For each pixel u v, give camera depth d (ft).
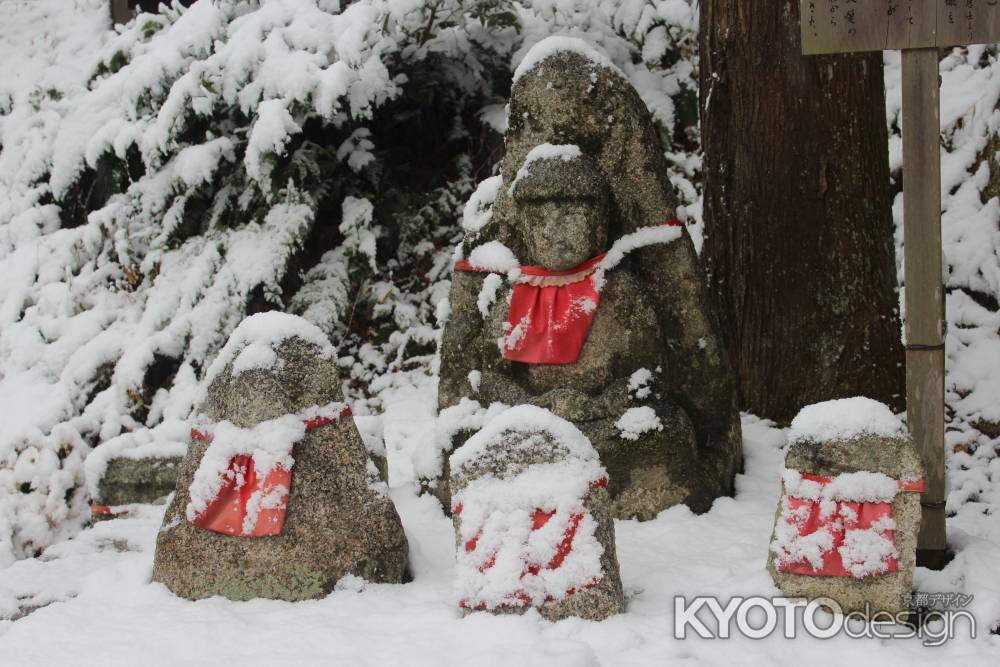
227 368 13.71
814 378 20.44
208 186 26.30
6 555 21.29
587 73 16.61
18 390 24.85
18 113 31.01
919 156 13.42
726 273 21.12
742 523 15.55
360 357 25.48
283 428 13.32
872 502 12.23
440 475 16.72
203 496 13.29
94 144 25.84
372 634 12.02
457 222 27.73
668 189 17.07
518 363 16.84
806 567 12.33
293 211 25.03
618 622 11.99
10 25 34.55
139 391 23.95
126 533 16.71
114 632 12.23
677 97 28.53
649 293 16.75
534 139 16.76
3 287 27.40
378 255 27.30
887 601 12.14
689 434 16.14
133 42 27.37
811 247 20.26
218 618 12.57
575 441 12.69
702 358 16.85
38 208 29.01
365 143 26.30
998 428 20.39
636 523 15.69
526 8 29.37
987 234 23.85
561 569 12.09
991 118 25.61
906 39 13.26
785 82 20.03
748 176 20.57
